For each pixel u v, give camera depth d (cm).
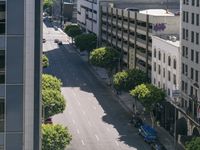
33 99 4394
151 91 12912
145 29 15875
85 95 16925
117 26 19550
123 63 18662
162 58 14150
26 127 4403
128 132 12762
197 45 11925
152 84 14538
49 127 9225
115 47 19900
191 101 12188
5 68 4281
